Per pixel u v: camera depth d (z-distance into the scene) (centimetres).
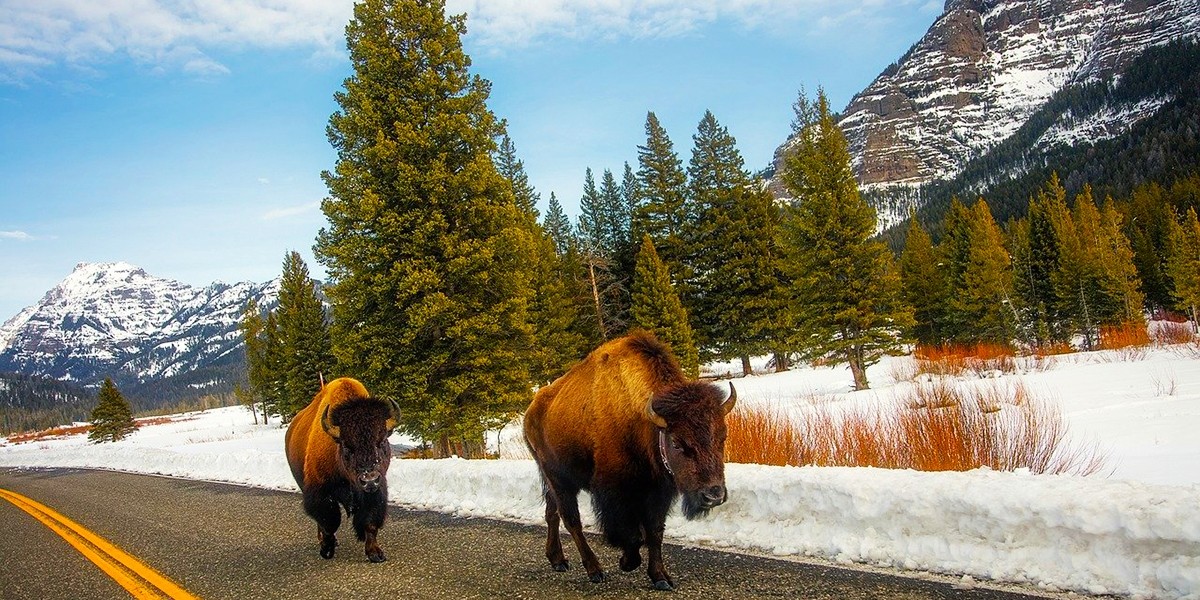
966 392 1450
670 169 4172
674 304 3381
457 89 1877
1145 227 6681
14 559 836
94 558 796
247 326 5875
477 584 571
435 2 1881
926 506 526
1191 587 391
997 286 4494
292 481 1323
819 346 2566
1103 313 4766
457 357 1847
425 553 690
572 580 558
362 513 673
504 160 4441
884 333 2395
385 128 1808
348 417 619
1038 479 530
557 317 3522
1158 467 749
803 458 919
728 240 3791
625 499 496
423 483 1066
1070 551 453
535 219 4228
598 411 516
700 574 538
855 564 523
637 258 3875
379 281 1731
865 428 933
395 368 1783
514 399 1831
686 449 423
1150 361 2077
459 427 1761
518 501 874
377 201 1712
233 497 1211
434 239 1791
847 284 2458
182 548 812
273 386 5141
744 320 3762
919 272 5325
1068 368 2122
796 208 2717
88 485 1623
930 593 446
